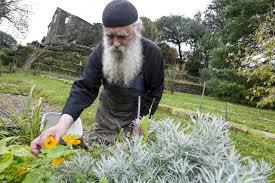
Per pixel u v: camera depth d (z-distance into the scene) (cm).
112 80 210
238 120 833
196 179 96
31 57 2216
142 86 219
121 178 101
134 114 222
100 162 108
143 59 213
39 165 109
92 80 207
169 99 1282
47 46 2608
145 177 97
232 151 102
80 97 192
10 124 317
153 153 105
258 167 107
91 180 103
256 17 1570
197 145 106
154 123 135
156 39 2825
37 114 301
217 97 1967
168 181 95
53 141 108
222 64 1770
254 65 748
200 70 2981
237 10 1677
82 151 127
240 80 1689
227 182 79
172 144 106
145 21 2780
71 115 175
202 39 3269
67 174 106
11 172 108
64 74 2200
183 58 3806
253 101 1664
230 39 1719
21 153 112
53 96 922
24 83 1324
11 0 2823
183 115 758
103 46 209
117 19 182
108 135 224
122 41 192
